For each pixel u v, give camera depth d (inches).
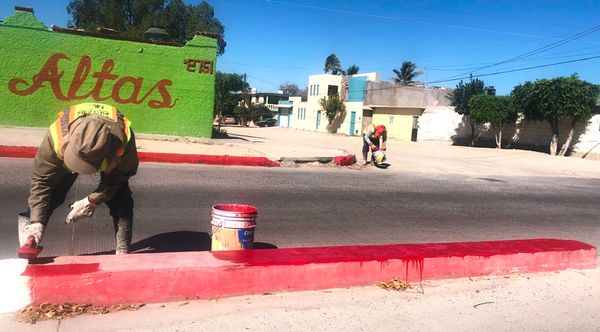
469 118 1467.8
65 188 161.2
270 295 155.9
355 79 2116.1
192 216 267.1
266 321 139.3
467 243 202.5
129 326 130.4
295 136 1566.2
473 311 156.9
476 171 661.3
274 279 157.4
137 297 143.1
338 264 165.3
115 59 591.5
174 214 268.5
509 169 741.3
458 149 1225.4
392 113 1841.8
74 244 203.2
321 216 296.7
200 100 633.6
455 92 1492.4
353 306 153.2
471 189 469.4
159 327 131.2
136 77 602.5
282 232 252.4
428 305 158.6
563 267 202.4
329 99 2151.8
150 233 228.5
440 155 980.6
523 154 1090.7
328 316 145.3
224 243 171.5
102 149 133.3
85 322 130.5
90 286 138.6
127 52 596.1
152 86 610.9
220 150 546.6
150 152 458.3
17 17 554.3
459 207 366.6
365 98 2018.9
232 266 152.5
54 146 139.0
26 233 143.9
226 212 170.6
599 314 161.6
